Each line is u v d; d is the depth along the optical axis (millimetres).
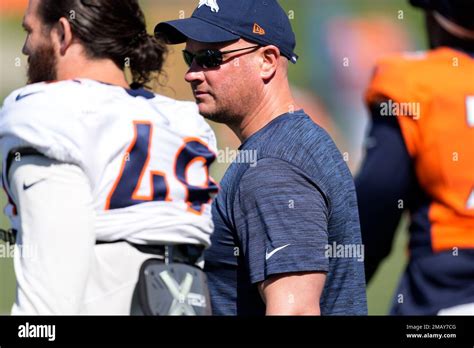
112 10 8328
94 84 8133
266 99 10102
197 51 10039
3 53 46156
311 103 46031
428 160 11594
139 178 7953
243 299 9742
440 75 11758
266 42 10016
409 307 11625
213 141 8875
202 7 10133
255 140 9875
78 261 7586
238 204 9555
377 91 11914
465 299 11375
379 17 48781
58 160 7672
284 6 49219
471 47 12031
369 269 12188
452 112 11617
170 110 8562
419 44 48094
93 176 7766
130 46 8484
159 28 10180
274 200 9344
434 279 11516
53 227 7582
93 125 7805
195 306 8094
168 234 8016
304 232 9266
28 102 7836
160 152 8125
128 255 7875
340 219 9750
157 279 7883
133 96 8328
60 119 7727
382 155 11742
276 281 9188
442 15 12094
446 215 11516
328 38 48062
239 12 9969
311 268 9195
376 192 11742
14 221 7980
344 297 9859
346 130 45375
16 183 7758
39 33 8383
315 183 9500
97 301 7766
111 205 7828
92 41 8281
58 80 8383
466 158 11531
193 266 8281
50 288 7508
